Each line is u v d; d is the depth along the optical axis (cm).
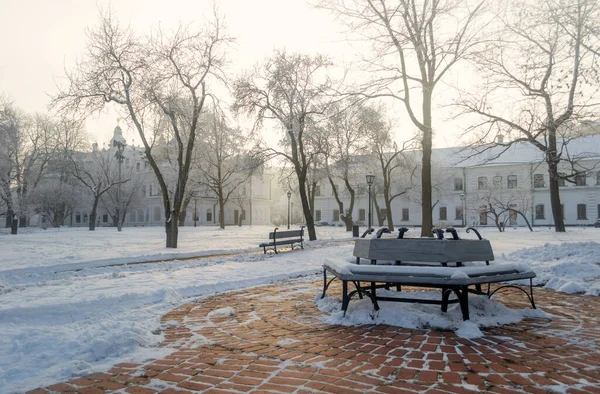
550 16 1130
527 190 5416
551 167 1661
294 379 315
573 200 5469
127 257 1313
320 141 2578
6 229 4706
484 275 476
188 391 296
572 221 5456
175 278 848
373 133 3259
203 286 757
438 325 457
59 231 4019
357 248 586
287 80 2081
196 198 5238
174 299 663
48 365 354
